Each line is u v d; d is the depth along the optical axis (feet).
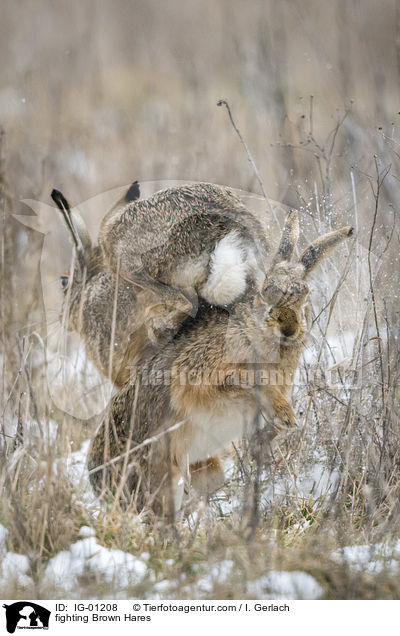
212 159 90.07
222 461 53.16
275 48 104.94
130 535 42.47
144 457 46.26
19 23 166.20
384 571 37.22
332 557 39.37
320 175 68.44
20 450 44.91
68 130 116.78
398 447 46.47
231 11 145.59
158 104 132.46
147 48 160.76
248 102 108.68
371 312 50.96
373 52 102.47
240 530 40.68
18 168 89.81
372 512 42.47
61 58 147.84
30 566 39.40
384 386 47.73
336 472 48.16
